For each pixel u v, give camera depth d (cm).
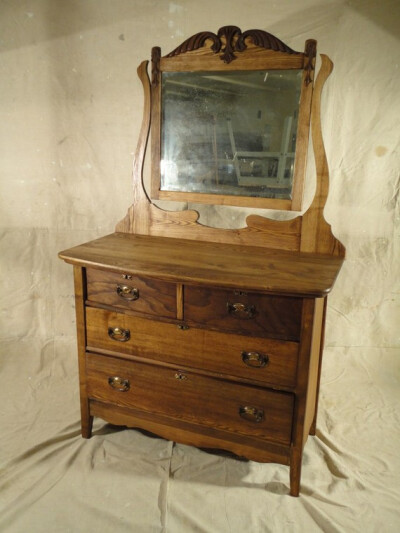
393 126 194
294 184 175
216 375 156
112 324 167
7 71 210
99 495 154
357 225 209
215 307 150
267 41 167
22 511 146
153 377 166
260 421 154
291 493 157
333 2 184
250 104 174
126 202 223
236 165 181
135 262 156
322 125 197
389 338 225
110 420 179
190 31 196
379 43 186
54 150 220
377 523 145
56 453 174
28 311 242
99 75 207
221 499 155
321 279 142
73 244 232
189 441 168
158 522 144
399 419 196
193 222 187
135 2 195
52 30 203
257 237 181
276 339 145
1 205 229
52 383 219
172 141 187
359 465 171
